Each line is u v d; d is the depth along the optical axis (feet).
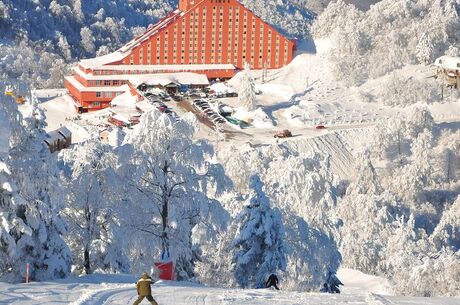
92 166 318.65
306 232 364.99
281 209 366.84
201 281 353.10
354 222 614.34
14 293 207.21
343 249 534.78
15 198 259.39
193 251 340.80
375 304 212.02
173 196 322.14
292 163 427.33
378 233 597.93
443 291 423.64
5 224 258.16
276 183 441.68
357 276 480.23
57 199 279.28
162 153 321.11
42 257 274.57
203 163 326.44
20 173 271.49
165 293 217.15
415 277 427.33
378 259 536.42
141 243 320.50
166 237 320.70
